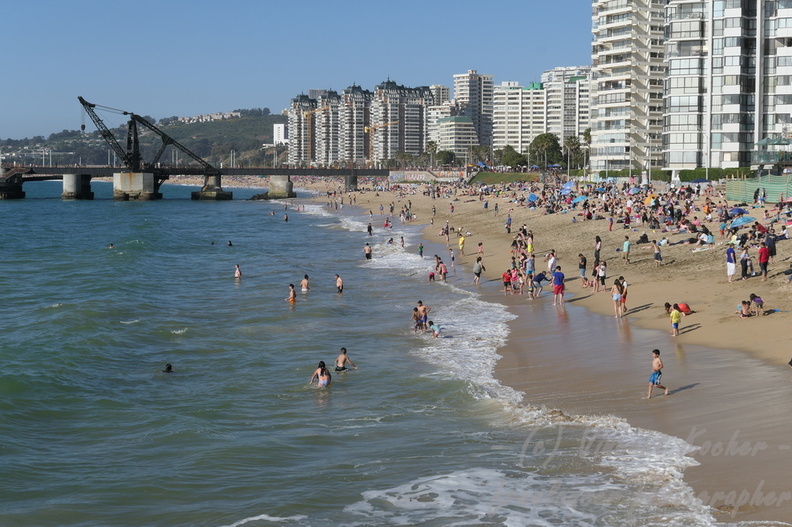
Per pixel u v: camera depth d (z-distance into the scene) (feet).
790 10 453.58
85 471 86.58
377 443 92.53
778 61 456.45
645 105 589.32
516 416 99.09
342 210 624.59
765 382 101.45
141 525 72.43
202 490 80.23
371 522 70.85
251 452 90.89
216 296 209.15
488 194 577.43
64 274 256.73
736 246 196.65
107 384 124.26
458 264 259.39
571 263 230.07
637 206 312.29
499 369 124.67
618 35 591.78
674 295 166.61
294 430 99.19
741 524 64.39
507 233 325.01
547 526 67.92
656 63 588.91
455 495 75.36
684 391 102.22
